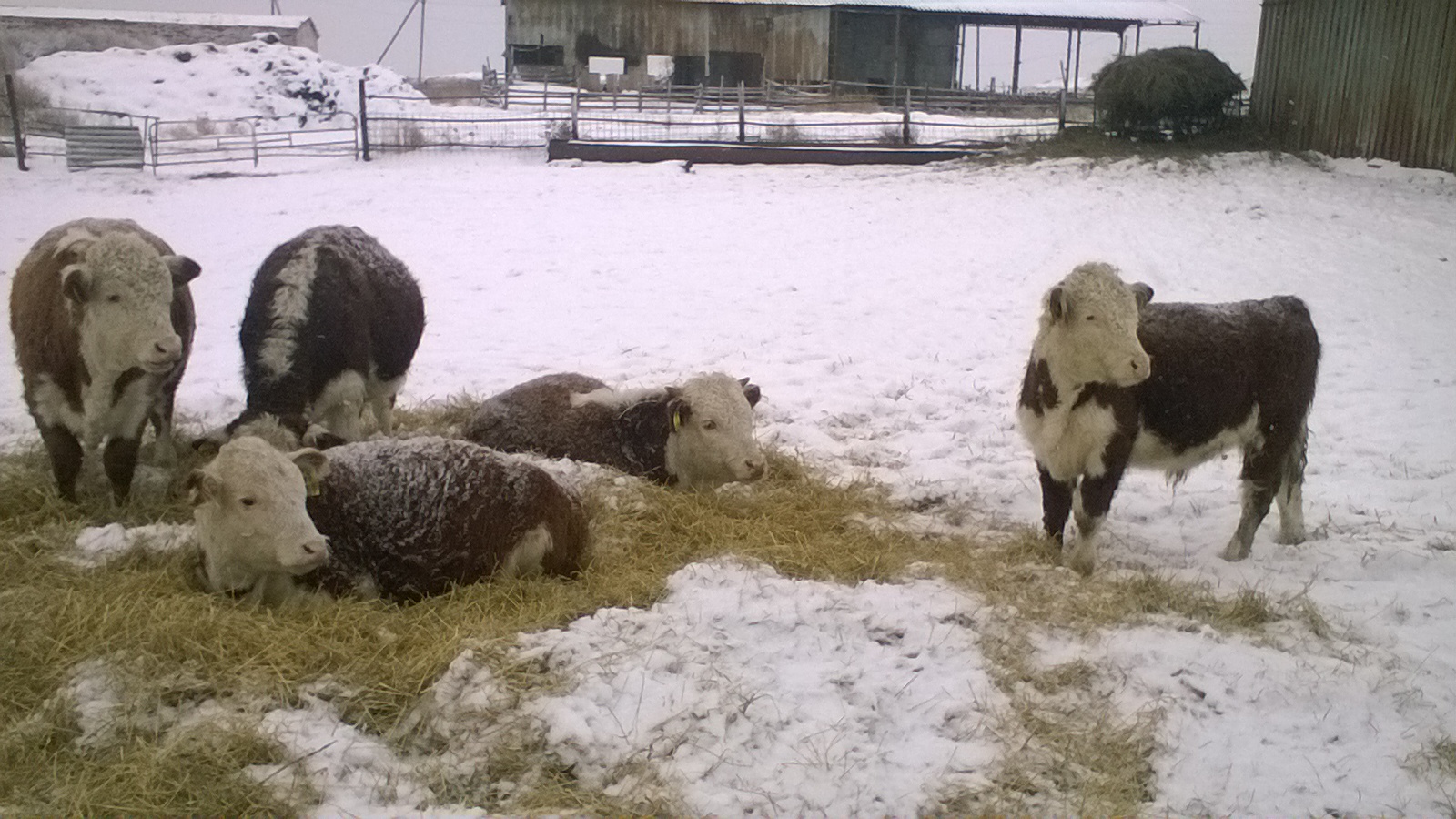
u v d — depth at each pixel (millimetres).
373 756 4535
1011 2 40938
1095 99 25922
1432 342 12164
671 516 6777
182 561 5867
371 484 5781
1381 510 7867
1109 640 5523
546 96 32844
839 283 14859
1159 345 6512
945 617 5648
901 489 8016
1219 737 4840
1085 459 6531
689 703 4758
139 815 4121
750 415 7543
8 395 9852
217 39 44469
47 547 6152
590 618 5395
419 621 5375
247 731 4500
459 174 23750
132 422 6992
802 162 25000
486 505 5836
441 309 13562
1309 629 5816
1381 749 4789
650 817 4227
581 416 7809
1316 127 23625
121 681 4773
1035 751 4699
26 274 7172
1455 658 5535
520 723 4605
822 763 4516
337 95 35250
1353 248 16297
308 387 7117
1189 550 7180
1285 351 6809
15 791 4199
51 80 33875
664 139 27094
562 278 15070
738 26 39688
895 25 39000
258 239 17281
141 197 21266
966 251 16594
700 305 13797
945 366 11438
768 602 5605
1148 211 19062
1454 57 20828
